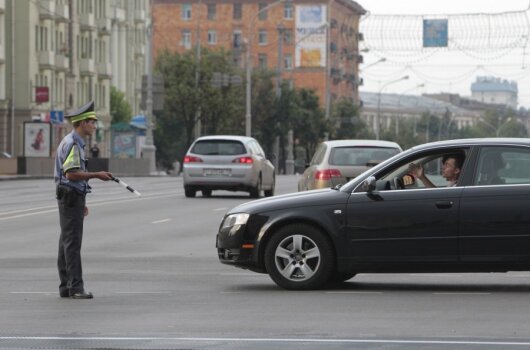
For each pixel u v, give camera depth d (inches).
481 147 1305.4
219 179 3467.0
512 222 1279.5
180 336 970.7
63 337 968.3
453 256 1289.4
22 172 5984.3
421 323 1044.5
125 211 2822.3
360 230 1302.9
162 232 2219.5
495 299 1224.2
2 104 7480.3
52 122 6914.4
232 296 1266.0
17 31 7578.7
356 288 1339.8
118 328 1022.4
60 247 1261.1
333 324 1041.5
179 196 3612.2
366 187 1306.6
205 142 3513.8
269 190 3740.2
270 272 1323.8
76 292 1248.2
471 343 927.0
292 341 940.6
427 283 1392.7
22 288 1353.3
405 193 1300.4
